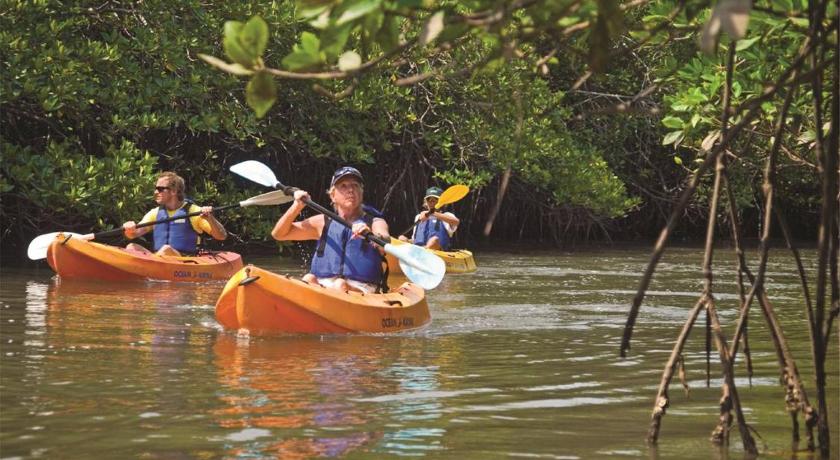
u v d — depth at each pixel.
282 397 6.72
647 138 34.78
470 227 30.88
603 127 33.41
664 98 6.98
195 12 20.64
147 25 20.47
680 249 28.86
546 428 5.87
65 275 15.76
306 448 5.32
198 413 6.16
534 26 3.76
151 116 19.62
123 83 19.77
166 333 9.87
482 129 25.31
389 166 27.97
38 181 18.17
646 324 11.35
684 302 13.97
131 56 20.27
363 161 26.11
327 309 9.99
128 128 19.73
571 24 4.16
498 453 5.25
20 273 16.28
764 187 5.22
